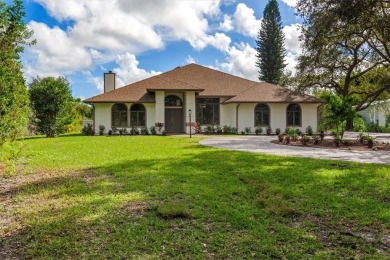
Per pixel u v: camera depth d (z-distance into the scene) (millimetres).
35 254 3258
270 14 50094
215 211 4492
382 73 30156
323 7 20531
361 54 29375
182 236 3654
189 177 6777
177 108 28109
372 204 4766
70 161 9516
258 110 26953
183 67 32188
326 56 26953
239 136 23203
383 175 6746
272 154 10914
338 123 15102
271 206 4641
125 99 26688
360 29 20312
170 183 6219
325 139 17797
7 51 7227
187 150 12266
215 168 7879
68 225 3992
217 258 3131
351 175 6801
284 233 3711
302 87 32750
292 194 5332
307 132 26562
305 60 28953
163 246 3396
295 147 13852
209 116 28312
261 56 50812
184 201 4984
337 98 15172
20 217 4371
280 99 26719
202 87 29562
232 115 28016
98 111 26688
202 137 21547
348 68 30484
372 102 30234
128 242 3496
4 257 3219
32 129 23875
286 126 26938
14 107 7469
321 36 21812
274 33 49781
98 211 4531
